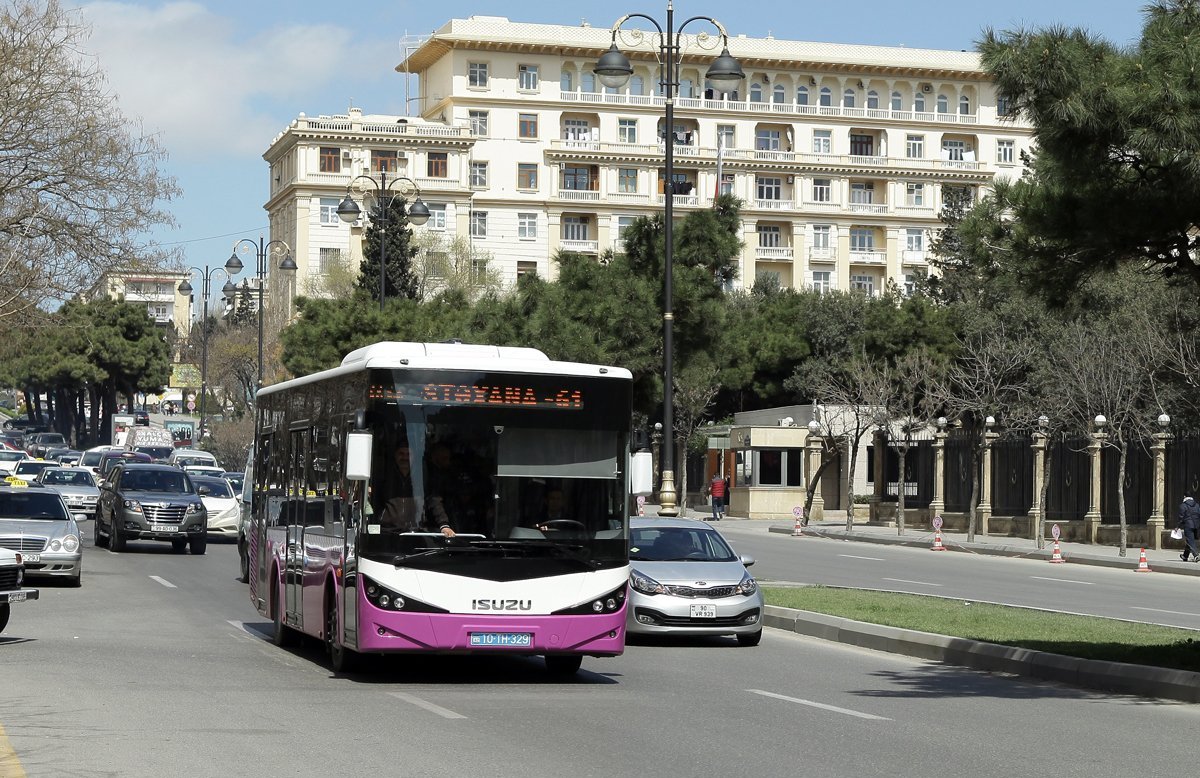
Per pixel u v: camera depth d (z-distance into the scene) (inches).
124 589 1017.5
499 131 4909.0
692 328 1290.6
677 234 1294.3
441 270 3823.8
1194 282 624.4
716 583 748.0
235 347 3902.6
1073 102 538.9
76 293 1331.2
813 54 5172.2
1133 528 1806.1
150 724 453.1
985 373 2464.3
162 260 1355.8
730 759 408.8
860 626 759.7
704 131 5078.7
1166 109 522.3
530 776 378.3
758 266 5103.3
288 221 4776.1
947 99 5315.0
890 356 3351.4
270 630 793.6
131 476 1462.8
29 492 1056.2
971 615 823.7
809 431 2487.7
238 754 402.9
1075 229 592.7
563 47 4938.5
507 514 576.1
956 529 2148.1
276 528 741.9
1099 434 1882.4
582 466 587.2
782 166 5059.1
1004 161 5319.9
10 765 377.7
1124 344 2058.3
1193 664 594.2
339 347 2429.9
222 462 3523.6
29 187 1293.1
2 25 1278.3
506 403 582.6
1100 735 461.7
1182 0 567.2
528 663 669.9
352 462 555.2
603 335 1296.8
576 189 4945.9
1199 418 2073.1
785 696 552.4
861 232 5172.2
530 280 1432.1
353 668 612.4
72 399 4808.1
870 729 468.4
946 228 3518.7
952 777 386.6
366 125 4719.5
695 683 596.7
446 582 565.9
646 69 5078.7
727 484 2859.3
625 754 414.3
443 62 4970.5
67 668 596.4
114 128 1321.4
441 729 456.1
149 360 4675.2
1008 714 507.2
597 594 579.8
